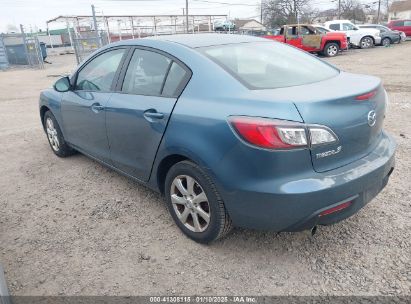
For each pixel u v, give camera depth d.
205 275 2.87
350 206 2.79
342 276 2.78
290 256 3.03
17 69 24.48
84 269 3.01
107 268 3.01
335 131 2.65
